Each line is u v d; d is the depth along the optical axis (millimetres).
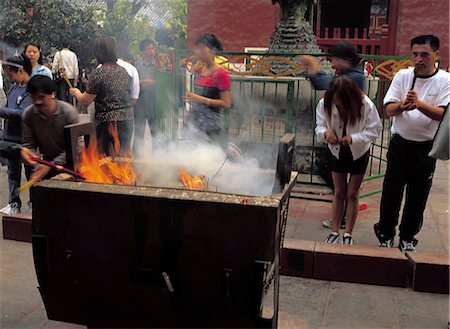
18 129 3824
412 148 3377
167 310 1979
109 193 1878
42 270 2033
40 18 8602
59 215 1951
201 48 3877
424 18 9469
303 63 4676
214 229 1821
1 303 2885
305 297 3025
